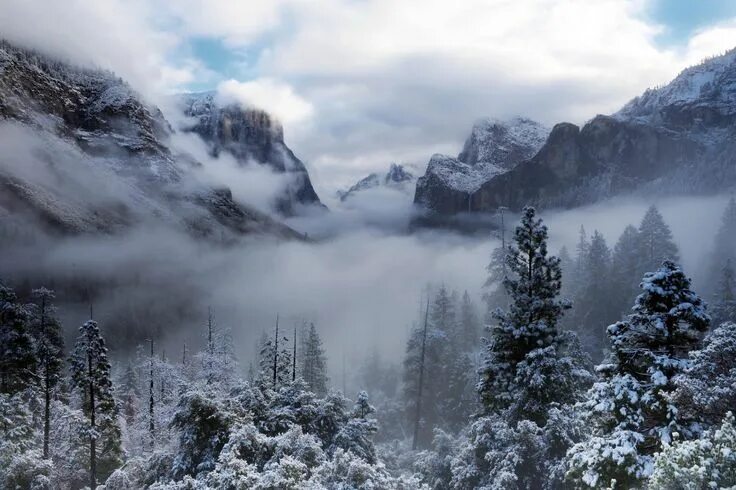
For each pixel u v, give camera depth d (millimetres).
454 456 30953
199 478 24297
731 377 15133
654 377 17188
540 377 24578
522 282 27422
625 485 16891
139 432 43250
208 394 28219
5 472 30734
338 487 21078
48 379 39375
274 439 26031
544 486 22766
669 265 18766
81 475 37906
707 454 12820
